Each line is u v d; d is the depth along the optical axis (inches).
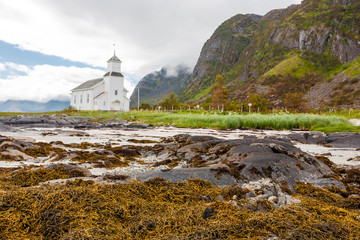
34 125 1137.4
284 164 243.6
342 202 186.9
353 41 6766.7
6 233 120.9
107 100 2559.1
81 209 141.0
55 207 137.6
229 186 212.4
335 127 841.5
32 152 345.7
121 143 522.9
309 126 1031.6
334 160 371.6
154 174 219.1
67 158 329.7
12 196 144.1
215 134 780.0
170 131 896.9
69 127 1102.4
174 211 151.7
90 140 572.1
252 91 6515.8
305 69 6702.8
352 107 4215.1
